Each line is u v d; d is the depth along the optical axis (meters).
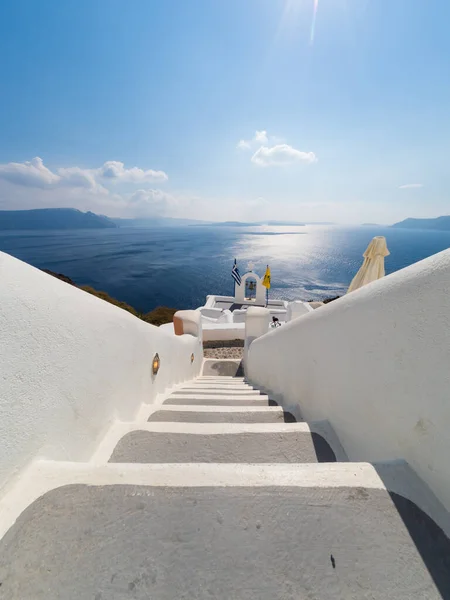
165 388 3.74
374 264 4.48
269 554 0.95
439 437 1.09
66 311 1.52
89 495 1.14
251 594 0.85
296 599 0.84
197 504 1.11
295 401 2.79
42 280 1.38
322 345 2.15
